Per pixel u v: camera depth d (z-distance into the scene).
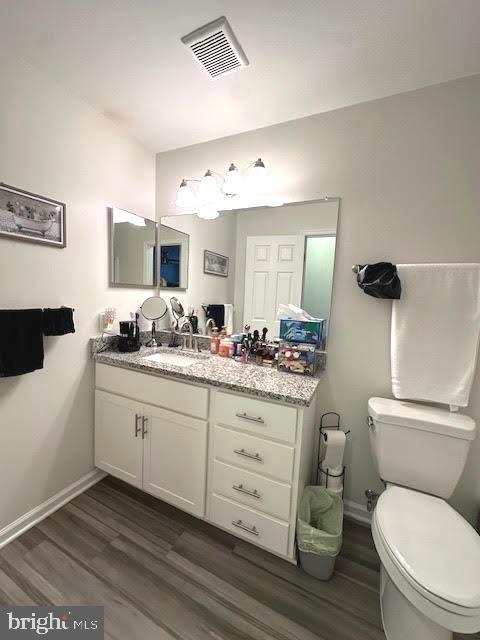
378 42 1.14
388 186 1.46
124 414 1.67
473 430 1.21
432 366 1.37
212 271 1.95
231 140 1.85
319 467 1.65
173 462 1.53
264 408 1.28
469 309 1.29
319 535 1.22
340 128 1.55
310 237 1.65
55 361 1.57
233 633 1.06
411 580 0.88
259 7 1.01
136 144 1.95
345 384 1.62
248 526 1.35
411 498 1.20
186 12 1.04
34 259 1.41
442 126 1.35
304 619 1.12
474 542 1.00
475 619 0.81
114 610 1.12
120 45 1.20
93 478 1.84
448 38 1.10
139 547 1.40
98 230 1.73
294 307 1.68
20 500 1.45
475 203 1.32
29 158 1.35
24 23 1.10
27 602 1.13
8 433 1.38
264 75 1.34
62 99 1.47
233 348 1.85
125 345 1.84
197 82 1.41
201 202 1.96
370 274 1.43
